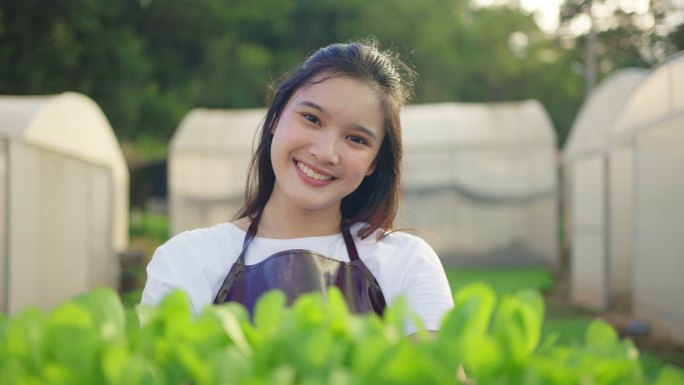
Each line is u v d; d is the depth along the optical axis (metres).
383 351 0.97
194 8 25.45
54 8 21.66
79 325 1.05
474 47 30.06
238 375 0.97
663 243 7.94
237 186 15.63
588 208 10.37
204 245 2.06
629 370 1.05
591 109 14.06
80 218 10.98
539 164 15.84
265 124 2.19
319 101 1.97
